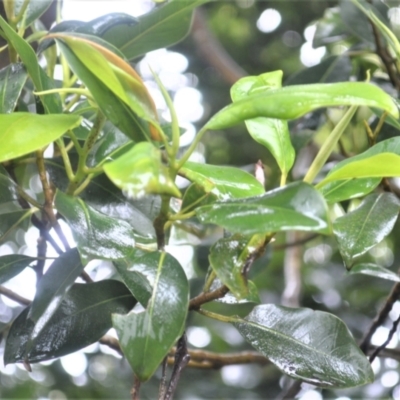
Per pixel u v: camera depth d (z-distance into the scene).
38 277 0.94
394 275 0.99
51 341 0.90
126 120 0.80
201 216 0.76
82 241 0.81
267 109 0.74
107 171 0.69
